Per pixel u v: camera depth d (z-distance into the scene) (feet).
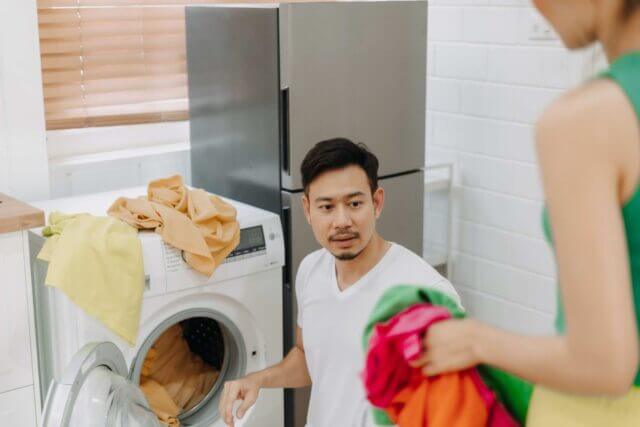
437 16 11.23
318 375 5.97
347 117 9.26
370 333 3.06
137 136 10.88
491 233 11.09
